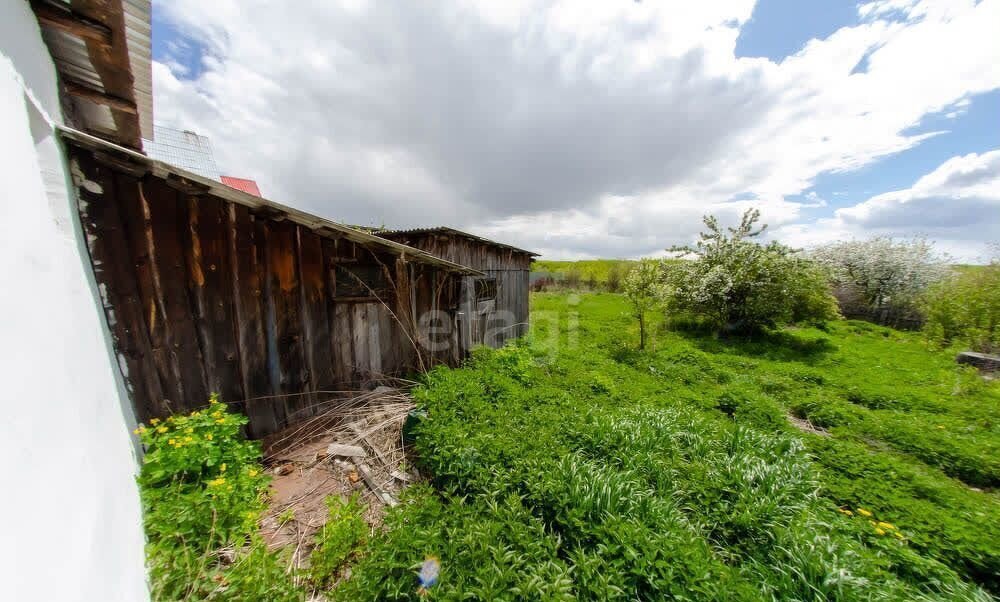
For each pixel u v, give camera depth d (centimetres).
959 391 654
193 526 221
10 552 81
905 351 991
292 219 359
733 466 343
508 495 277
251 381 371
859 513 313
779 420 499
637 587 213
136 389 291
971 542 269
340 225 364
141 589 176
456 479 301
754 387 669
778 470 337
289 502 301
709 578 213
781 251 1091
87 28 222
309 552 249
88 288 230
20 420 100
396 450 376
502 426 370
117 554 157
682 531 254
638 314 934
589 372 694
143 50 285
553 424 396
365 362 494
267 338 383
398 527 239
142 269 293
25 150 153
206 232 330
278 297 390
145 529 212
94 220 262
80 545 121
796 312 1284
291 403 408
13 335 105
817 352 980
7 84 143
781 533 260
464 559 214
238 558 219
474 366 631
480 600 187
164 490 240
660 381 690
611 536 239
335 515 266
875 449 458
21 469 95
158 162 260
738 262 1112
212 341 339
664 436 396
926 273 1395
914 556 251
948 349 919
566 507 262
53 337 142
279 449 375
